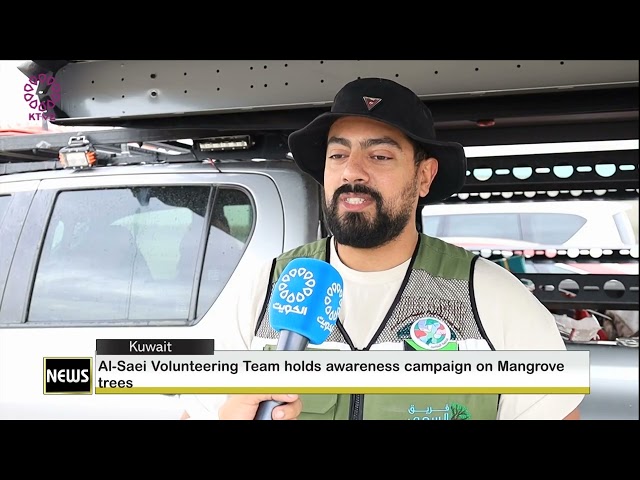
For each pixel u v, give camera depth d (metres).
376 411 1.68
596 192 3.40
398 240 1.74
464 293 1.72
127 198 2.66
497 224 3.85
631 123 2.64
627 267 3.53
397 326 1.70
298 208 2.46
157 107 2.48
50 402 2.50
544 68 2.10
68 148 2.70
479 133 2.77
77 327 2.54
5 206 2.81
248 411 1.43
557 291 2.95
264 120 2.47
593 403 2.24
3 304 2.67
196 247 2.54
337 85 2.28
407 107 1.73
